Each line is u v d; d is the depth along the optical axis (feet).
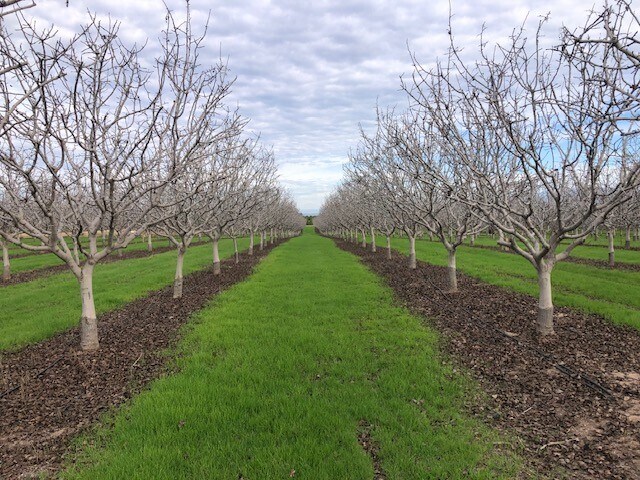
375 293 39.75
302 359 22.02
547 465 12.77
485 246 99.81
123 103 20.02
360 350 23.38
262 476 12.35
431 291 40.45
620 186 19.48
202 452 13.51
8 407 17.25
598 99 18.13
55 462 13.38
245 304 35.86
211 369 20.80
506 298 35.70
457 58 27.30
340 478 12.25
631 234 130.41
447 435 14.60
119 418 15.84
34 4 9.66
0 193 35.47
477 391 18.16
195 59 21.61
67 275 57.36
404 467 12.78
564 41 17.33
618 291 37.11
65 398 17.95
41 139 17.26
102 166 21.07
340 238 170.60
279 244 131.75
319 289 42.24
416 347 23.97
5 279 55.21
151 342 25.57
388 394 17.93
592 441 13.97
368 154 65.46
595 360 21.04
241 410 16.39
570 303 32.83
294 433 14.79
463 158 22.84
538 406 16.58
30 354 23.99
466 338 25.39
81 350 23.65
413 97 24.29
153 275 54.34
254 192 54.49
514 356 21.95
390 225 71.00
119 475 12.49
